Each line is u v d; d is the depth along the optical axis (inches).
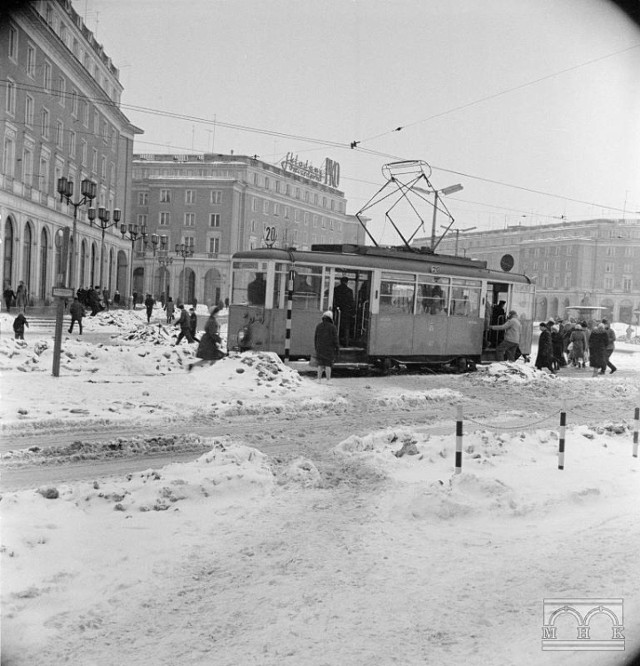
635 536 272.4
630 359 1365.7
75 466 356.8
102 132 2375.7
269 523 277.3
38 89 1812.3
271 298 757.9
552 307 3472.0
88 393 545.6
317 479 339.3
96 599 207.0
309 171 3956.7
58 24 1904.5
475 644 185.5
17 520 259.4
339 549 252.4
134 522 268.7
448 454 390.9
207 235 3479.3
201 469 338.6
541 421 554.9
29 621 191.6
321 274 787.4
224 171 3538.4
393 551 251.9
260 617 198.8
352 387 691.4
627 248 3294.8
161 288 3489.2
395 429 478.9
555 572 234.5
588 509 312.0
